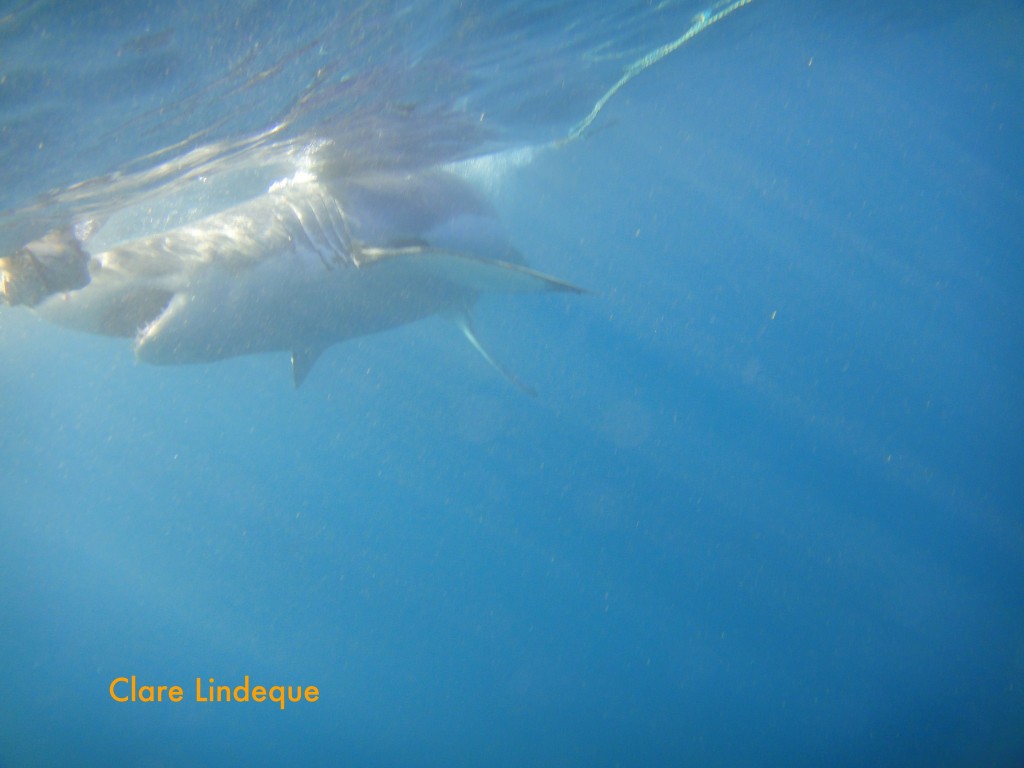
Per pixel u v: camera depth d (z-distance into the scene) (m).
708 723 16.08
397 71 7.47
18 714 26.23
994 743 12.67
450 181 9.36
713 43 13.43
